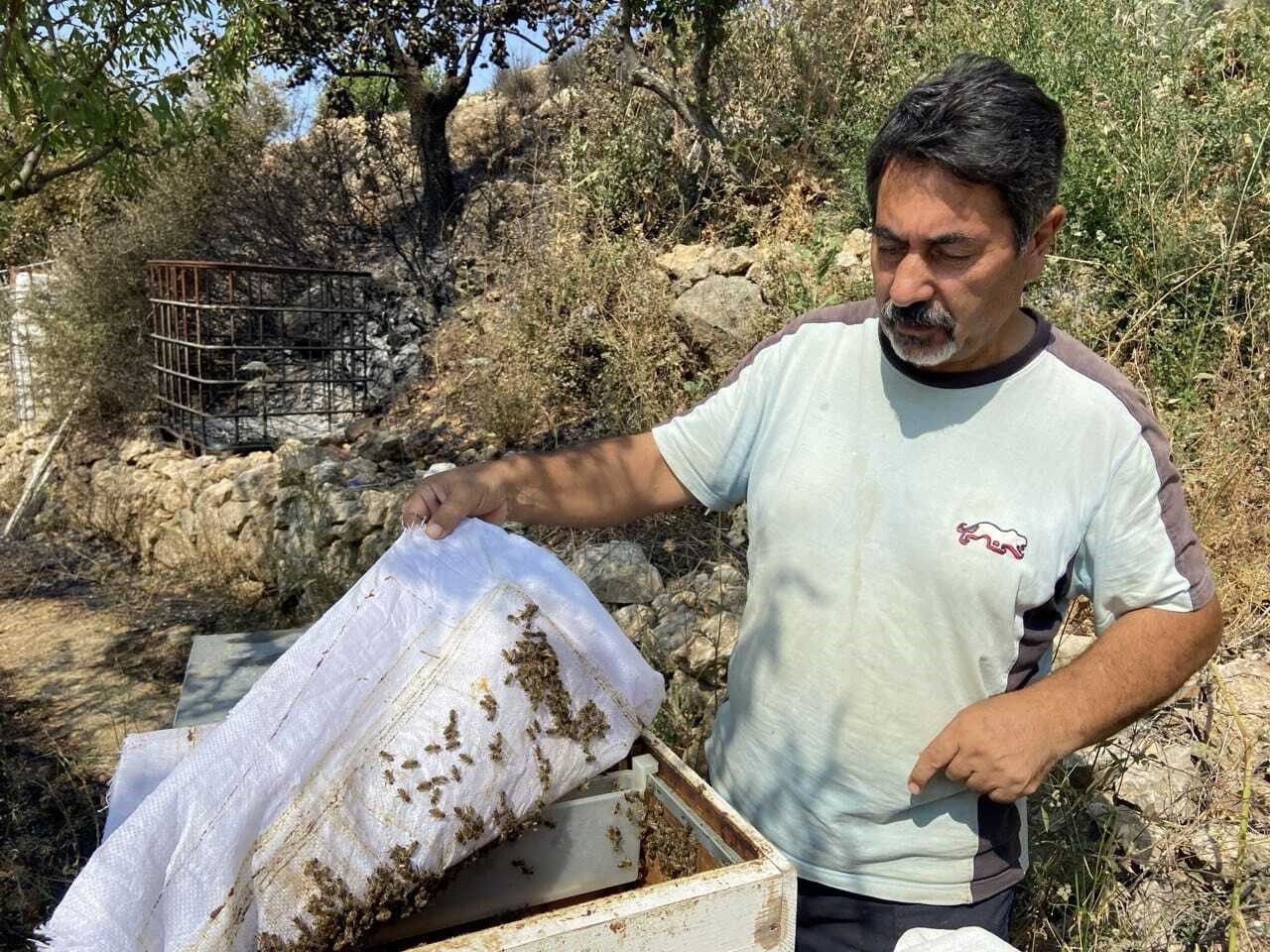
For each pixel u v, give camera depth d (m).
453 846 1.27
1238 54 4.54
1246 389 3.11
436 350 6.74
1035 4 4.91
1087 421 1.40
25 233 10.70
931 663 1.47
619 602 3.54
